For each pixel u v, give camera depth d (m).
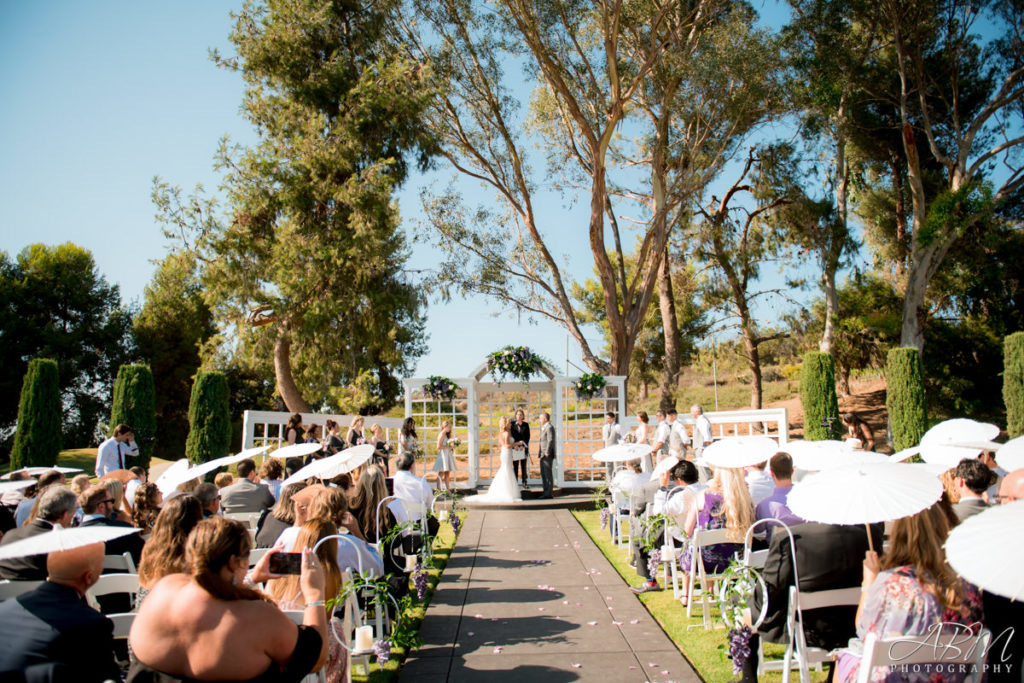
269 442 16.02
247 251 23.61
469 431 15.61
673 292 30.53
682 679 4.64
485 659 5.14
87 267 35.91
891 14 21.95
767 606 4.08
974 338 26.84
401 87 22.73
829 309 25.94
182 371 36.62
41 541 3.03
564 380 15.59
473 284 21.30
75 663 2.95
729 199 28.20
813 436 17.95
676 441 12.66
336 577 4.11
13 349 31.73
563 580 7.57
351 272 23.58
